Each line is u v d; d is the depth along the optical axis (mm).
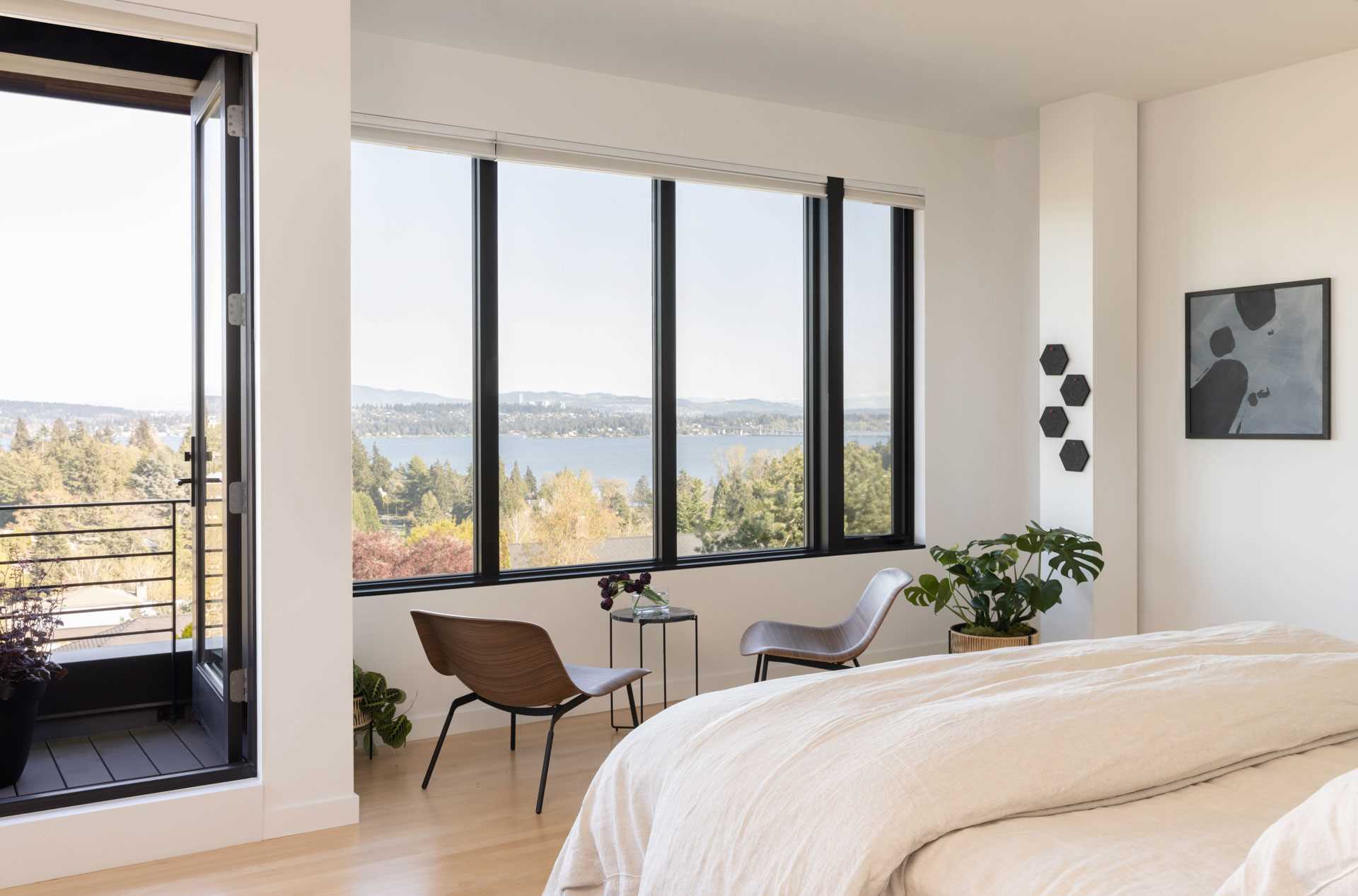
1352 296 4152
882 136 5230
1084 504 4789
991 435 5578
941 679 2197
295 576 3098
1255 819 1630
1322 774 1848
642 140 4566
